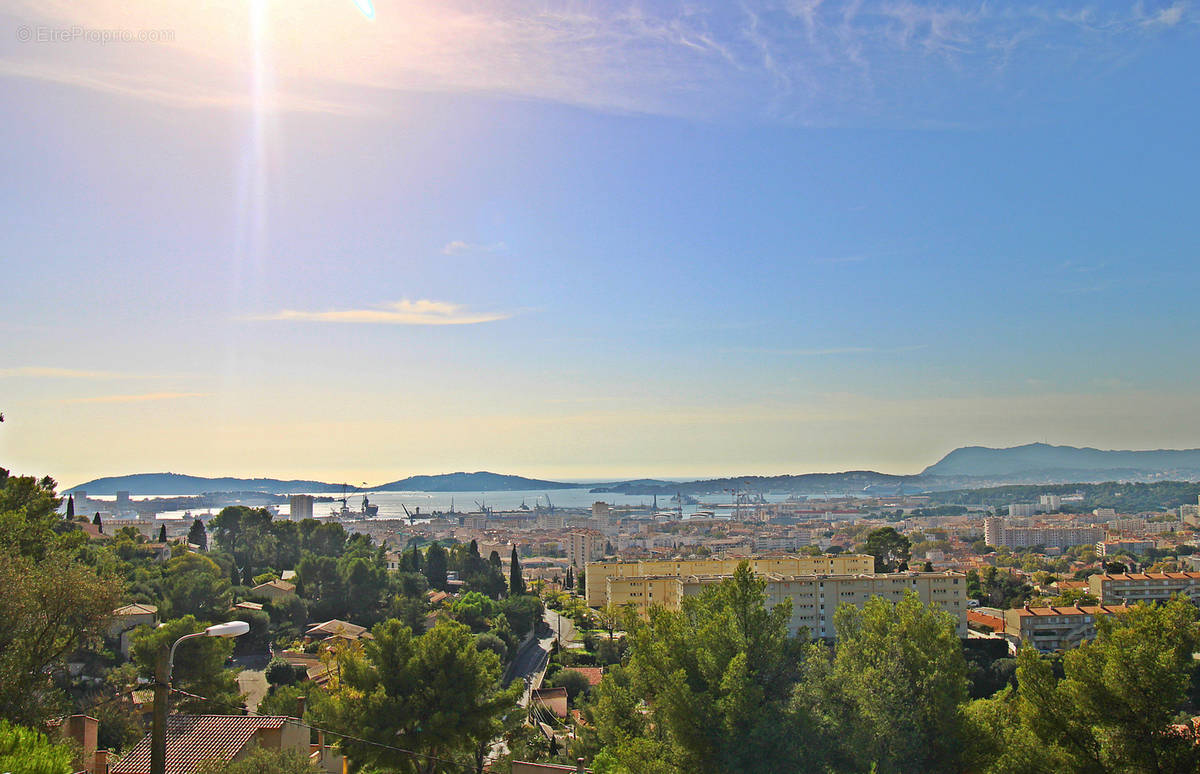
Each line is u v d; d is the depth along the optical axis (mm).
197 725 40719
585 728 50375
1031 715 28750
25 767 22406
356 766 37812
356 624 115000
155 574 105438
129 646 75062
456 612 116188
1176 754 26156
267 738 39188
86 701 52625
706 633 31484
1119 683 27141
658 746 30094
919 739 28344
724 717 28797
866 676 29844
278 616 108000
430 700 39188
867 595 107875
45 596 33281
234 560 143750
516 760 46125
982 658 98812
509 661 111500
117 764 36156
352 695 41375
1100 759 27328
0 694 31250
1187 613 28750
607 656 110625
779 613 32531
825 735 29016
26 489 48656
